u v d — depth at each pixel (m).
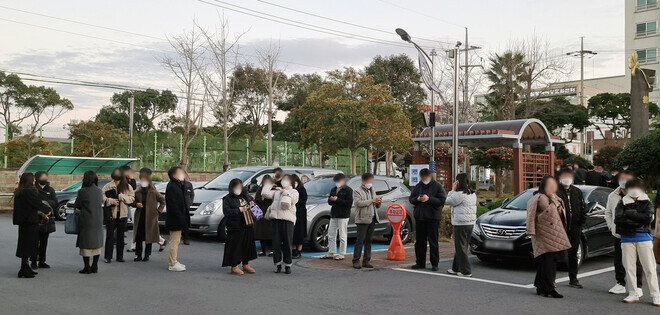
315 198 13.53
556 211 8.27
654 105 47.97
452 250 13.38
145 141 32.03
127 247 13.40
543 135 24.67
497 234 10.64
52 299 7.64
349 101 28.94
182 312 7.00
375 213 10.73
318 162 38.78
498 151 26.97
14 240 13.79
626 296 8.45
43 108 37.34
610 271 10.74
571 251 9.07
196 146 32.59
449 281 9.49
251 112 42.38
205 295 8.05
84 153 30.41
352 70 30.95
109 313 6.90
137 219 11.27
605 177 16.73
